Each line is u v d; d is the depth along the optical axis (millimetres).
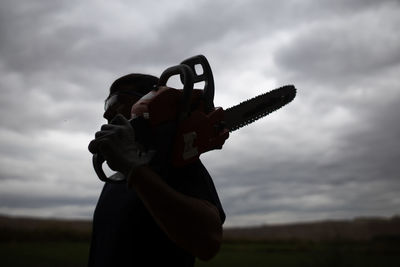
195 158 1165
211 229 967
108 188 1468
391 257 21641
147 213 1223
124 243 1219
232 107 1552
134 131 1027
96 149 947
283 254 23094
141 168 914
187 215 929
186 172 1146
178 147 1114
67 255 17562
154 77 1479
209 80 1258
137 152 946
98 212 1445
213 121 1230
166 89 1126
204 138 1195
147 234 1213
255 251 26594
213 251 967
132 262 1197
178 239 946
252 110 1667
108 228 1316
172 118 1124
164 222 929
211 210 1016
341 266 13227
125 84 1441
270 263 17578
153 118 1073
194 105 1209
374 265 16531
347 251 14000
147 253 1204
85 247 24234
